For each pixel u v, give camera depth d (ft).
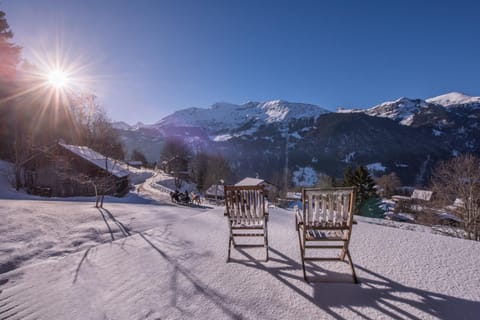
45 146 63.31
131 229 17.37
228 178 150.00
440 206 44.29
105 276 9.18
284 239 13.02
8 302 7.66
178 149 196.13
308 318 6.63
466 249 10.95
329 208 8.77
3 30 74.43
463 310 6.85
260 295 7.72
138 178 120.16
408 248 11.16
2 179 58.08
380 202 79.82
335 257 10.44
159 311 7.01
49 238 14.46
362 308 7.00
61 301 7.61
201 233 14.49
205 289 8.13
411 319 6.52
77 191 61.21
